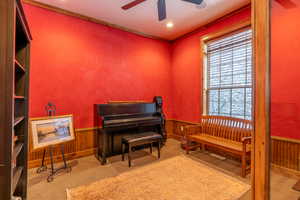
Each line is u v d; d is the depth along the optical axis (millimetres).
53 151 2926
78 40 3145
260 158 1288
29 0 2654
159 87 4363
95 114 3350
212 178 2357
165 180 2312
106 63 3490
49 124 2492
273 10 2400
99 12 3066
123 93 3742
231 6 2867
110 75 3549
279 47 2391
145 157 3191
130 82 3848
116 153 3389
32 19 2693
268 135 1258
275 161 2455
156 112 3924
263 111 1262
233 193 1989
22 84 1804
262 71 1261
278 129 2430
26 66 1816
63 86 2992
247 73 2926
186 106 4125
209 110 3660
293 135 2295
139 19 3346
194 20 3387
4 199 998
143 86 4070
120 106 3418
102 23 3416
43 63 2797
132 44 3869
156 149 3654
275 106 2449
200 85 3738
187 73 4082
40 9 2764
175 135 4477
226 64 3289
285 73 2348
